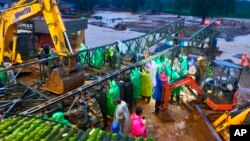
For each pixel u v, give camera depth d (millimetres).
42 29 21172
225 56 31125
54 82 10234
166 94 10555
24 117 5590
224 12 96750
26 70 14039
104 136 4969
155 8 122562
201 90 11242
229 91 10586
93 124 8461
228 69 10789
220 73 10922
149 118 10664
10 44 14250
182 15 99625
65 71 10266
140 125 8453
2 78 12414
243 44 42031
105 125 9367
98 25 59375
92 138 4836
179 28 29047
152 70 12516
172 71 13039
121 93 9977
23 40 14031
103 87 9922
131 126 8453
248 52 34844
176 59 15109
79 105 8469
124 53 17156
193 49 22828
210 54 23609
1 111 8758
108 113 9594
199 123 9547
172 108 11680
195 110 9992
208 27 26625
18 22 12219
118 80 10461
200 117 9484
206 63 14172
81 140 4773
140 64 12320
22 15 11719
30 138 4684
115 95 9406
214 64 11414
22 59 13812
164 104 10648
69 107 8812
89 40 38969
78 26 23875
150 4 124312
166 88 10508
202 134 9180
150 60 13289
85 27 25203
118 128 7746
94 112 8945
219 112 10539
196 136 9492
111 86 9555
